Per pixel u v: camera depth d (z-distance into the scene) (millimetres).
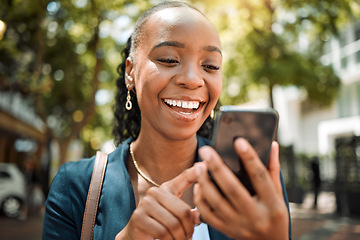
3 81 9820
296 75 9906
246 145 707
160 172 1362
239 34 9172
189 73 1142
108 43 10766
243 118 813
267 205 692
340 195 9945
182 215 883
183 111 1186
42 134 21406
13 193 10070
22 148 22422
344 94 20312
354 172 9734
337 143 10234
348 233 6750
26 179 10516
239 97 11938
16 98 16781
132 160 1412
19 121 16859
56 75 12555
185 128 1178
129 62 1372
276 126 811
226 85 11688
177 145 1322
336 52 20000
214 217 739
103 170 1338
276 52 9953
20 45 10172
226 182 697
